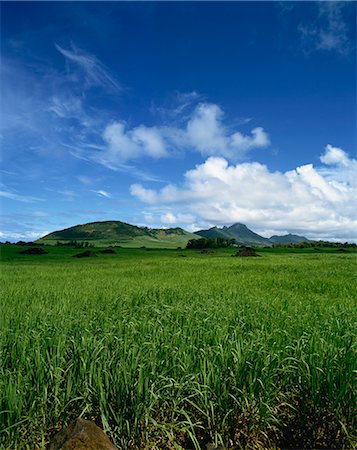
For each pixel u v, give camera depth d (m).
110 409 4.53
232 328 7.55
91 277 24.25
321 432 5.03
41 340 6.41
